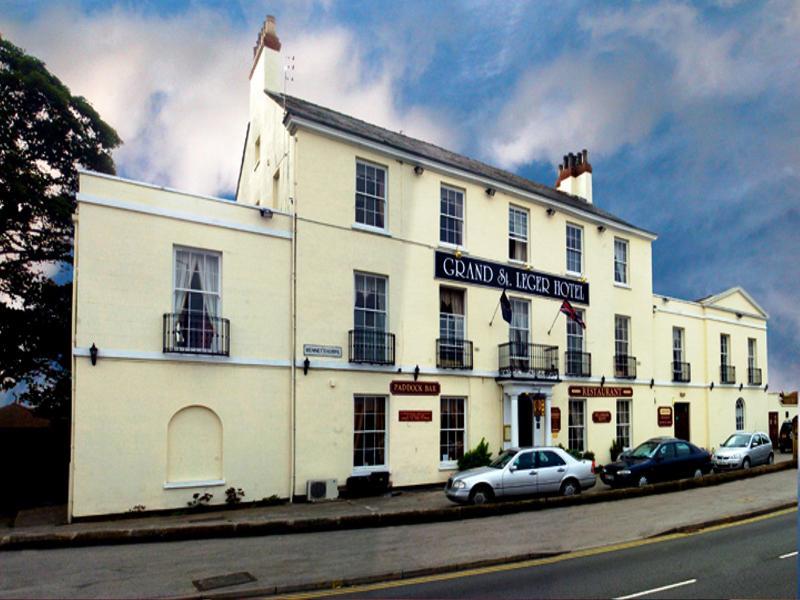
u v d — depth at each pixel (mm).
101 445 12641
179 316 13844
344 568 8945
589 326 22922
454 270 18922
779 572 8500
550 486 15086
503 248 20422
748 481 18297
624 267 25250
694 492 16266
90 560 9477
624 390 23875
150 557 9648
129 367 13125
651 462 17531
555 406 21094
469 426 18609
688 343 27750
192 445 13812
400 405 17156
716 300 29469
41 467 19109
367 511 13617
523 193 21078
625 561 9305
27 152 18312
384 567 9000
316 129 16312
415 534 11367
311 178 16219
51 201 17750
